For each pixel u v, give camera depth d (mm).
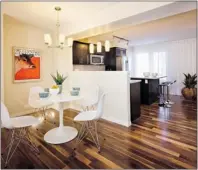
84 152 2020
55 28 3953
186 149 2051
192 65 5746
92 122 3068
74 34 3637
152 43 6715
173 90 6336
